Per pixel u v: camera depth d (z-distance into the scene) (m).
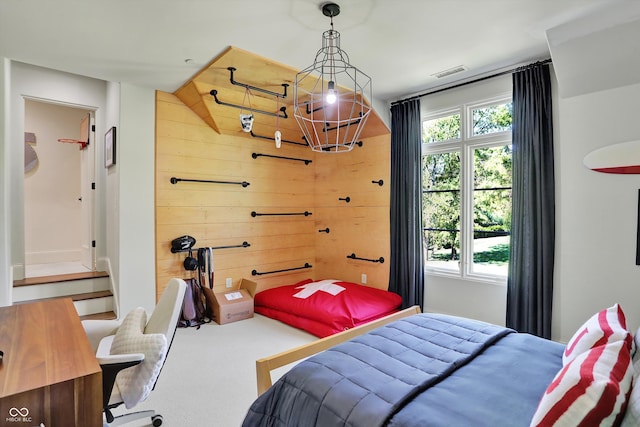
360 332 2.41
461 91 3.85
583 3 2.27
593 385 1.04
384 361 1.72
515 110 3.37
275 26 2.50
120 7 2.23
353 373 1.61
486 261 3.81
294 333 3.65
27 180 5.10
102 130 4.41
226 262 4.34
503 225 3.67
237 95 3.86
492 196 3.76
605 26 2.38
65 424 1.26
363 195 4.69
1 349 1.52
